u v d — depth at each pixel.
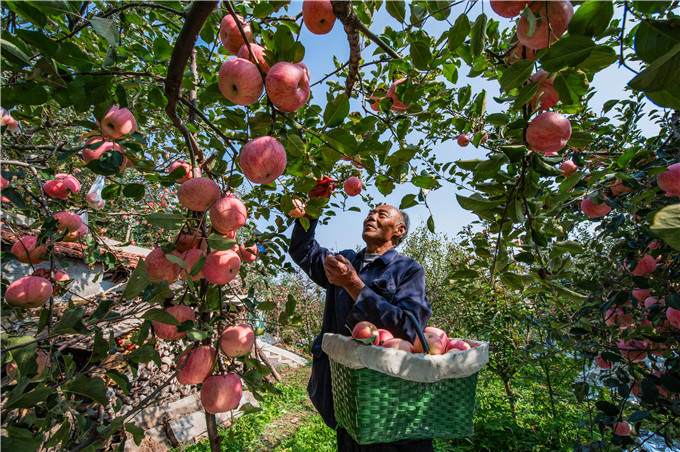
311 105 1.78
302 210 1.79
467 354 1.46
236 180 1.44
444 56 1.57
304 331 13.58
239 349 1.36
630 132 2.73
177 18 1.47
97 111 1.03
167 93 1.08
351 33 1.29
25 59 0.91
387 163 1.41
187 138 1.27
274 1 1.18
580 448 2.26
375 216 2.41
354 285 1.76
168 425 4.70
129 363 1.09
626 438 2.05
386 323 1.71
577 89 0.97
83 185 3.42
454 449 4.35
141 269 1.02
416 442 1.76
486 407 5.54
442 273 9.33
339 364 1.51
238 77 1.00
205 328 1.25
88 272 5.47
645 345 2.28
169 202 5.66
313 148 1.54
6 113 1.54
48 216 1.52
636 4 0.74
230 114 1.18
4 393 0.92
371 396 1.34
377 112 1.93
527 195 1.06
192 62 1.73
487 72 1.61
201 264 1.11
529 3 0.85
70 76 1.00
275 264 1.97
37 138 2.37
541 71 1.01
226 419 5.35
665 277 2.02
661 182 1.36
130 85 1.55
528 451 4.25
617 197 1.89
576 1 0.85
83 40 1.92
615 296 2.06
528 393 6.46
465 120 1.59
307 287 13.73
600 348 2.39
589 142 1.13
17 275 3.72
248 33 1.17
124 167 1.37
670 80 0.62
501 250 1.20
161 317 1.03
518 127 1.04
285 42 1.06
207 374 1.32
